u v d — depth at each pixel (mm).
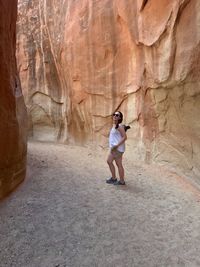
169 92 6391
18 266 3426
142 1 6938
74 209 4828
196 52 5266
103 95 9164
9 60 5113
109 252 3734
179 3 5703
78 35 9695
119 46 8469
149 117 7461
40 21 12000
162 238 4051
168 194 5570
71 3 10367
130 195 5523
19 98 6004
